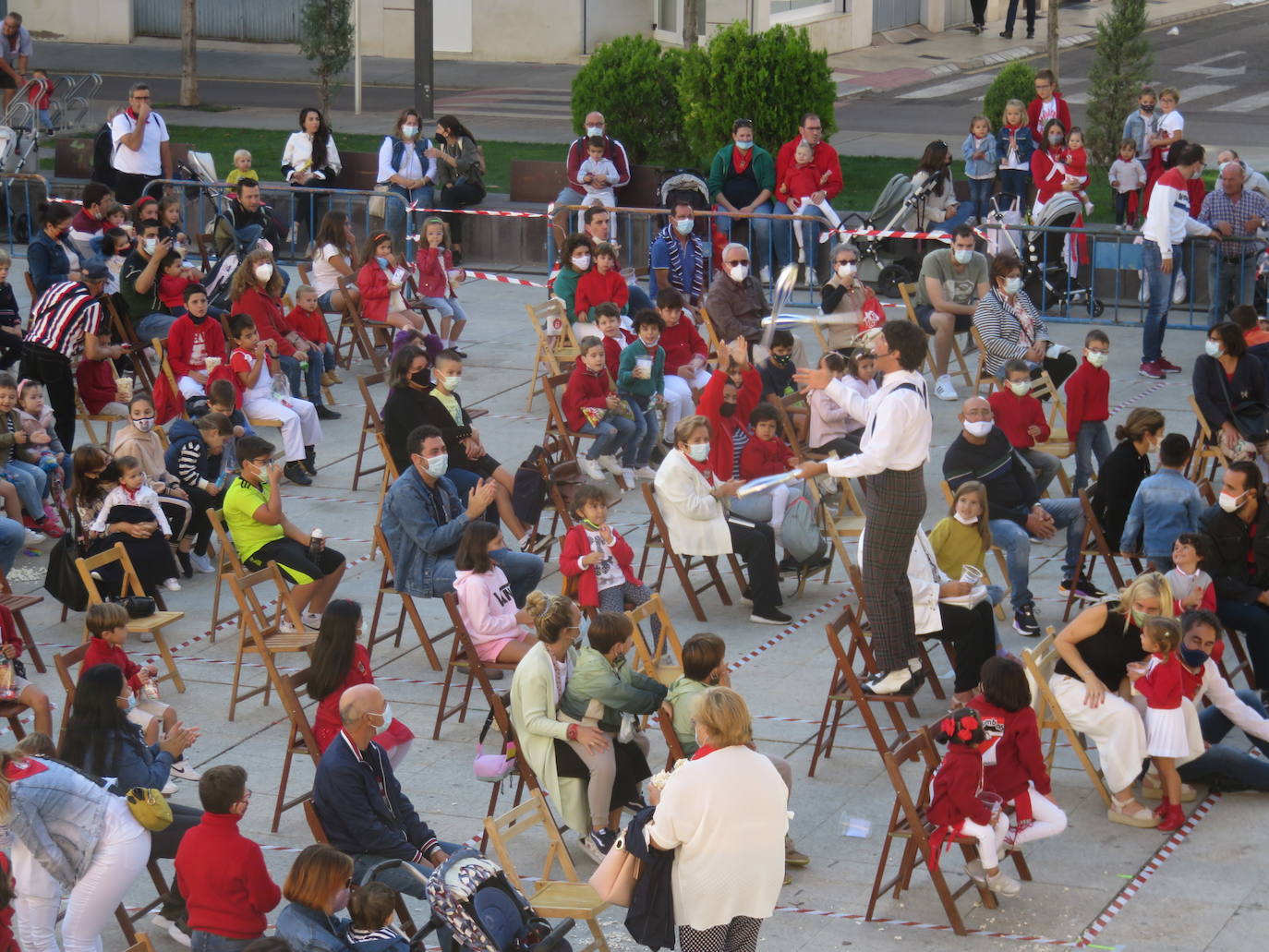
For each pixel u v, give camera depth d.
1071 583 11.48
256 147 27.17
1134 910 7.94
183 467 12.04
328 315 18.97
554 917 7.27
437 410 12.22
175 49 38.78
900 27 38.78
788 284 8.42
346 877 6.86
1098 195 23.75
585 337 13.65
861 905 8.03
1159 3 41.50
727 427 12.01
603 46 22.58
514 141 28.02
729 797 6.52
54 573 11.08
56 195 22.55
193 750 9.64
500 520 13.02
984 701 7.97
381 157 20.70
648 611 9.33
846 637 11.09
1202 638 8.92
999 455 11.31
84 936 7.18
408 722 10.01
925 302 16.00
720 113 21.56
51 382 13.50
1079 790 9.19
